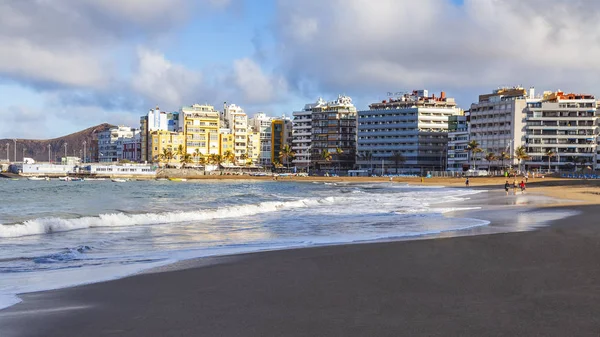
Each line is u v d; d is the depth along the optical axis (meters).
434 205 49.00
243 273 14.74
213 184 156.25
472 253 17.62
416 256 17.23
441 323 9.49
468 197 64.75
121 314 10.38
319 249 19.23
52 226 27.53
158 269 15.52
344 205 50.00
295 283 13.30
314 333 9.04
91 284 13.37
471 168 192.50
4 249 20.55
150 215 33.25
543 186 106.50
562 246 19.02
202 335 8.98
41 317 10.16
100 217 30.97
